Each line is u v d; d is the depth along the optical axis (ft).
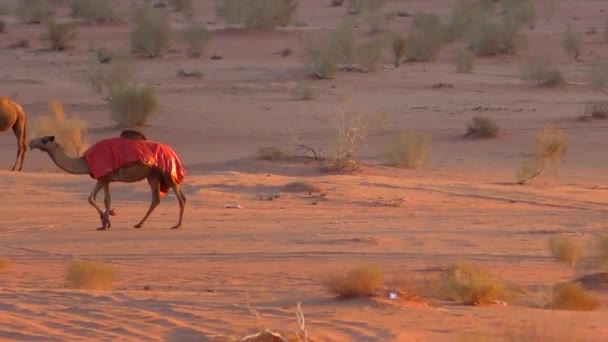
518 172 183.01
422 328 56.85
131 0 643.86
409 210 144.87
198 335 55.26
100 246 112.47
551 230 123.34
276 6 481.05
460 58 366.02
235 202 150.92
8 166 205.67
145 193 155.12
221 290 81.66
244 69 365.61
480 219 134.41
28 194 154.30
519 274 93.97
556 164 189.16
